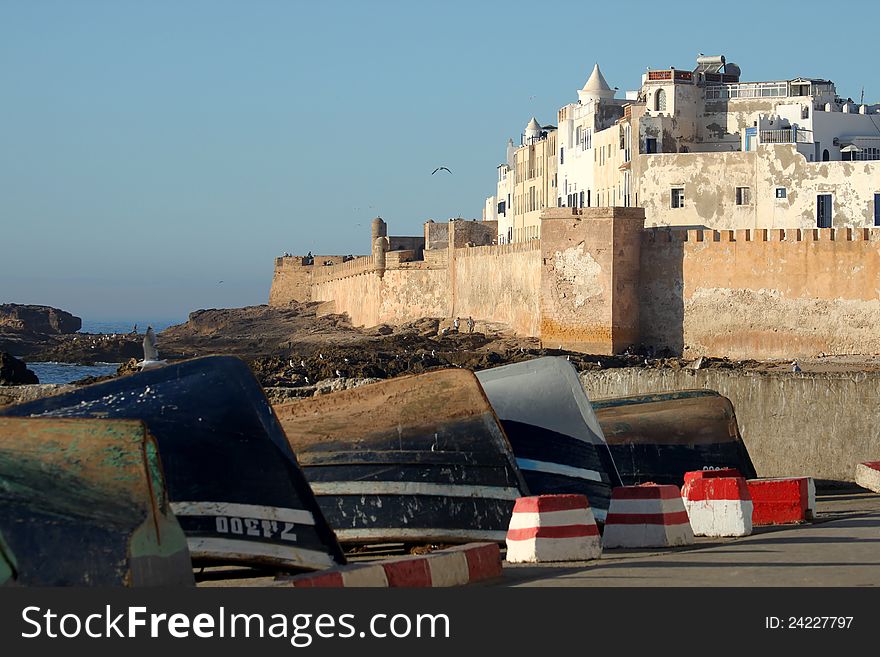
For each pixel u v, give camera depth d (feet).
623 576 101.71
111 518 88.02
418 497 123.95
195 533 100.22
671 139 581.53
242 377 109.40
